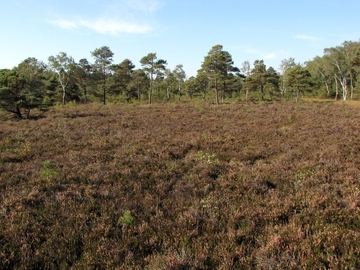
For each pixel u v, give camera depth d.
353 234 4.67
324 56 64.19
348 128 16.42
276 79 60.78
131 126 20.22
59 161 10.34
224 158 11.14
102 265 4.28
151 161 10.02
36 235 5.07
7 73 25.81
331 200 6.14
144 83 65.94
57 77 53.25
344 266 3.88
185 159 10.47
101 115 28.22
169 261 4.13
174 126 20.08
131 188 7.49
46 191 7.19
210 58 45.94
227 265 4.05
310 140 13.75
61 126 20.02
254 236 4.94
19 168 9.36
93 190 7.09
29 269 4.26
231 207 6.17
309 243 4.51
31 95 26.19
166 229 5.24
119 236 5.15
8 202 6.41
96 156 10.87
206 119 23.94
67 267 4.30
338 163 9.24
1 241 4.91
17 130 18.17
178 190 7.28
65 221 5.61
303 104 42.06
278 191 7.03
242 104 44.28
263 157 11.53
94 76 56.53
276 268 3.94
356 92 68.69
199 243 4.68
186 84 69.12
